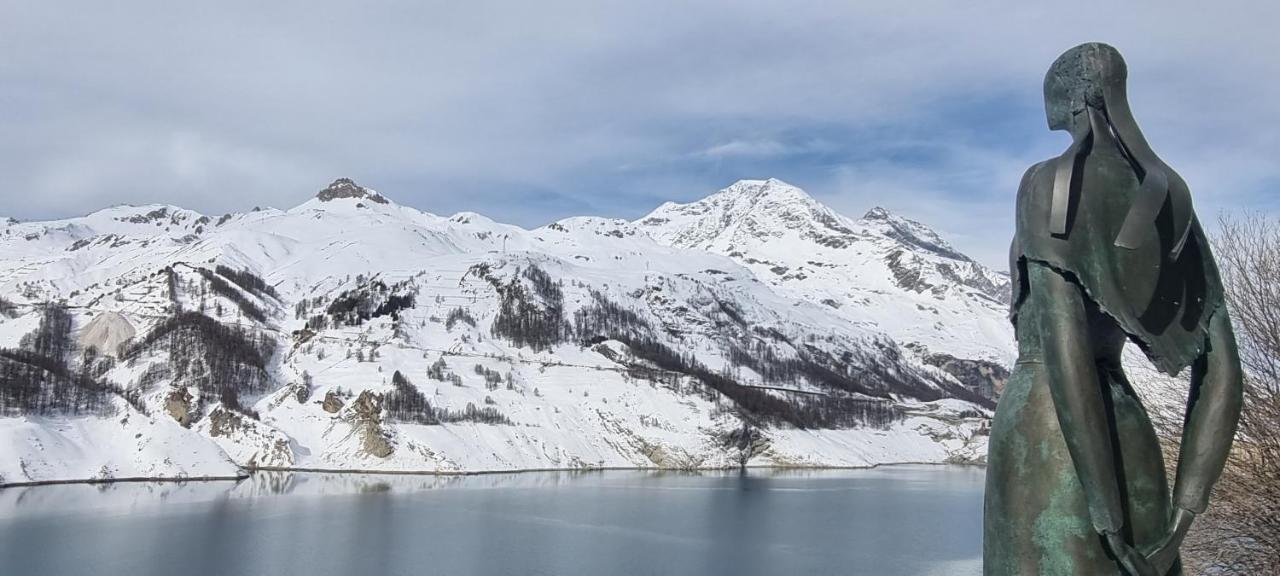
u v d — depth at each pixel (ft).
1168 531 27.94
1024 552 28.78
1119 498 26.94
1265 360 113.39
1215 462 27.96
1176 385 115.14
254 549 304.91
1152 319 27.86
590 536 348.59
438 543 325.42
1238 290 117.19
